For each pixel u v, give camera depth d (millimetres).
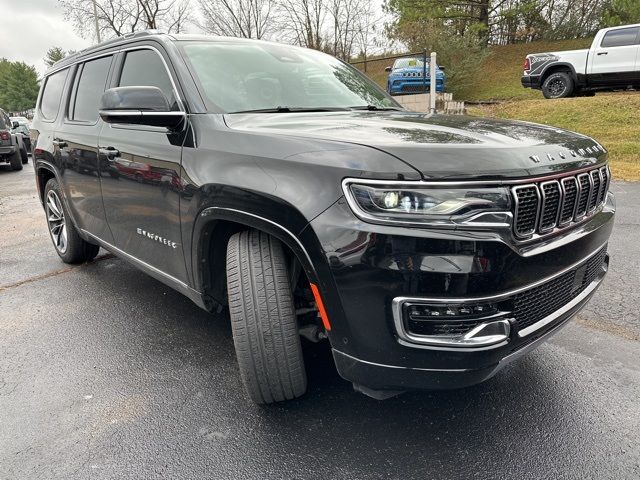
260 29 30531
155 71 2795
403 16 23328
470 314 1641
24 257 4898
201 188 2150
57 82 4344
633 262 4059
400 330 1651
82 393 2449
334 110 2830
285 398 2188
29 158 18109
